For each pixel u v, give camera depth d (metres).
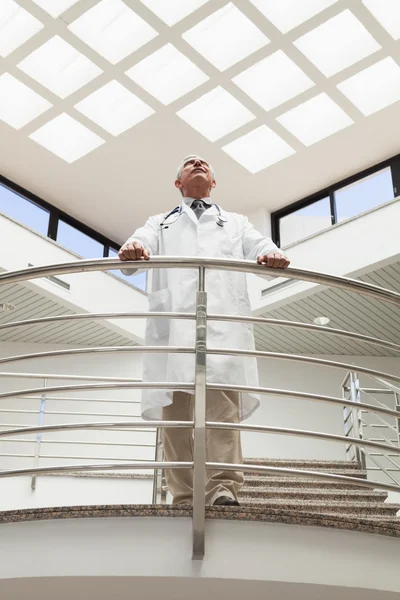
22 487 5.75
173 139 9.36
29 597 2.27
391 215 8.22
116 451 8.98
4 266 8.35
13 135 9.29
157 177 9.95
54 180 10.05
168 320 2.83
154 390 2.68
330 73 8.38
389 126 9.08
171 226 3.07
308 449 9.33
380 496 4.73
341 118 9.09
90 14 7.92
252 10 7.64
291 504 4.09
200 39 8.20
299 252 8.86
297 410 9.54
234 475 2.53
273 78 8.72
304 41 8.20
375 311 8.73
